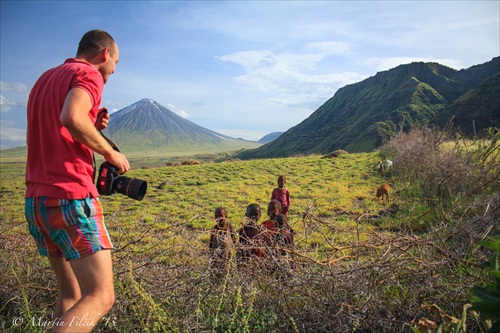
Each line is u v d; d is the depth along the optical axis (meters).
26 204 2.53
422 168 12.75
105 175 2.69
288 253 3.69
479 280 3.28
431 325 2.79
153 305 3.02
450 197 8.88
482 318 2.76
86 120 2.32
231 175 20.97
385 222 7.66
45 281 3.91
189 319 3.10
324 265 3.52
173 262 3.93
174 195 15.80
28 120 2.62
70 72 2.49
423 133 17.23
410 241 3.68
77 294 2.92
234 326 3.15
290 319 3.12
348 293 3.28
